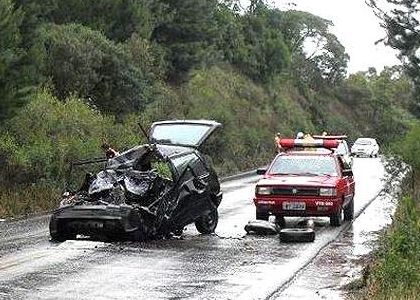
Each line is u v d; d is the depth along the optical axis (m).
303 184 18.55
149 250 14.19
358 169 43.88
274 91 67.62
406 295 10.20
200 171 16.77
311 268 12.89
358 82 98.12
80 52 29.86
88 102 29.61
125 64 32.00
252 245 15.27
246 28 65.75
